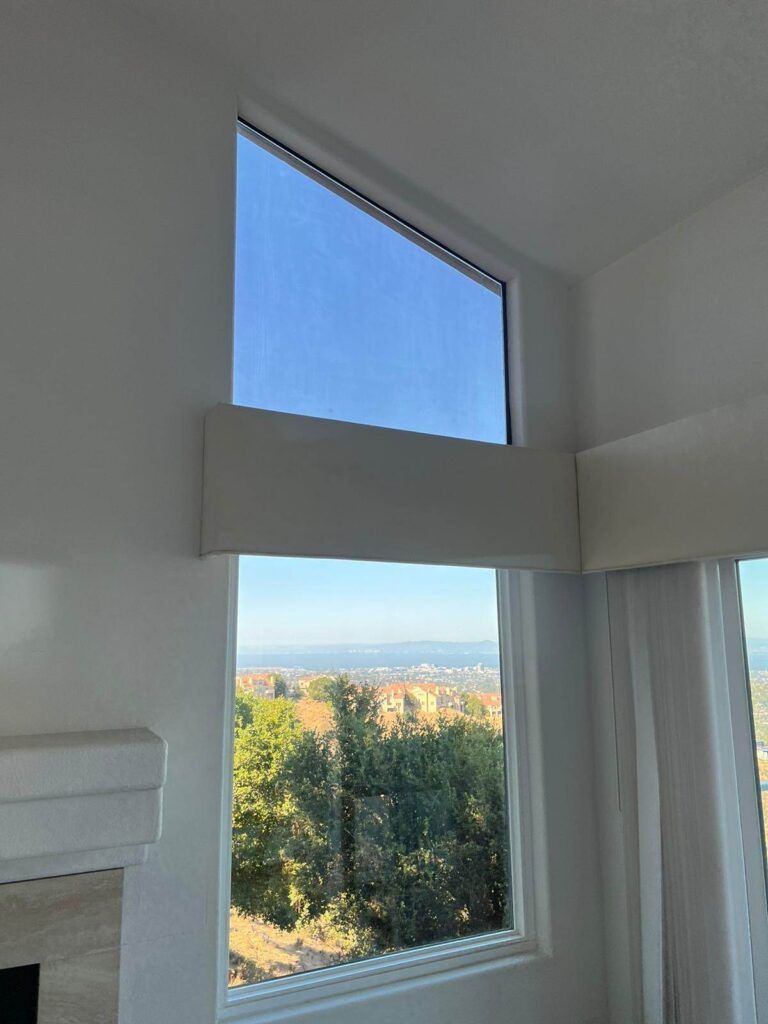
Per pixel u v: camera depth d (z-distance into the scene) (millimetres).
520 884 2613
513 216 2764
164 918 1967
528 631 2754
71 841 1660
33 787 1620
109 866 1814
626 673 2527
